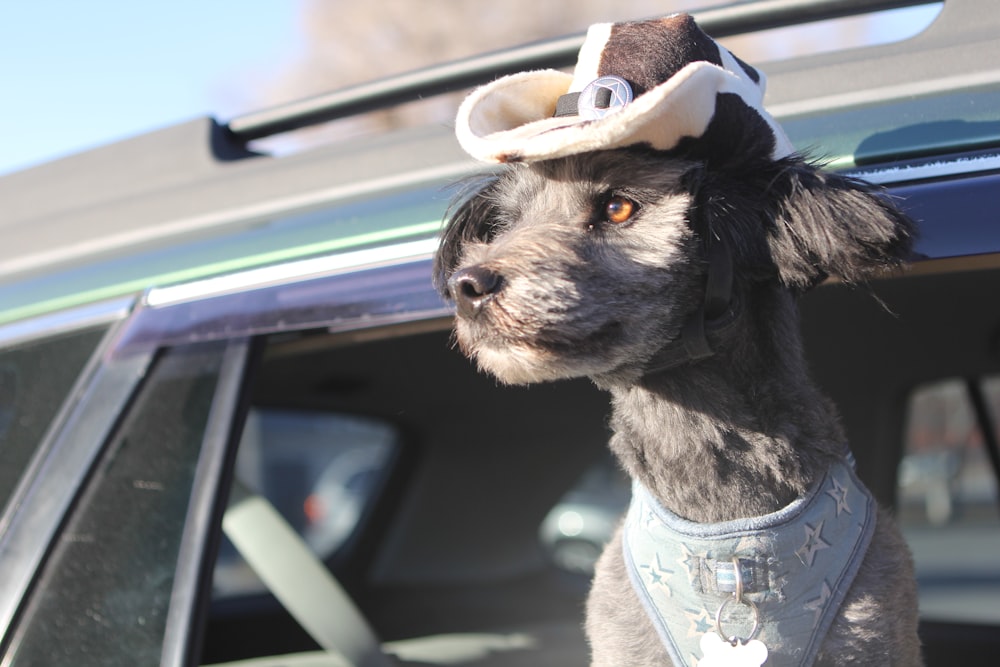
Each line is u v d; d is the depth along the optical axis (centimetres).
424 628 353
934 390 349
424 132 214
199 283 198
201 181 228
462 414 365
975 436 375
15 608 180
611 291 179
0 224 257
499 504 384
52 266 228
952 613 383
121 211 231
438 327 223
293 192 210
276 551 256
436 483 380
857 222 166
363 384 347
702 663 179
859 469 344
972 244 160
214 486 180
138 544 181
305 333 219
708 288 179
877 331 306
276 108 234
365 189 203
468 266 177
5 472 201
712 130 175
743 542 176
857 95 182
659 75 174
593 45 183
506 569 385
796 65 196
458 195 195
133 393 193
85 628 177
